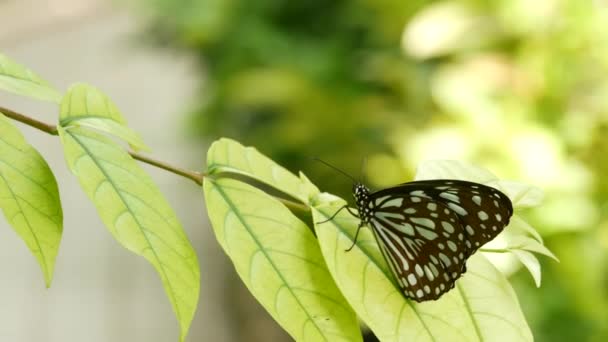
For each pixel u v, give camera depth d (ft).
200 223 11.28
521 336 2.71
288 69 6.36
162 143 12.05
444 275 2.73
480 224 2.75
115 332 9.22
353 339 2.66
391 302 2.70
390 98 6.39
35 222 2.64
